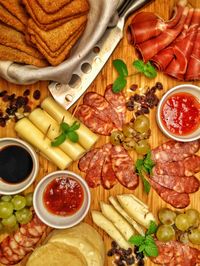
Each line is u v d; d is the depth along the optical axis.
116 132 0.36
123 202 0.35
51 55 0.32
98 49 0.36
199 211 0.37
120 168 0.36
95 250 0.34
